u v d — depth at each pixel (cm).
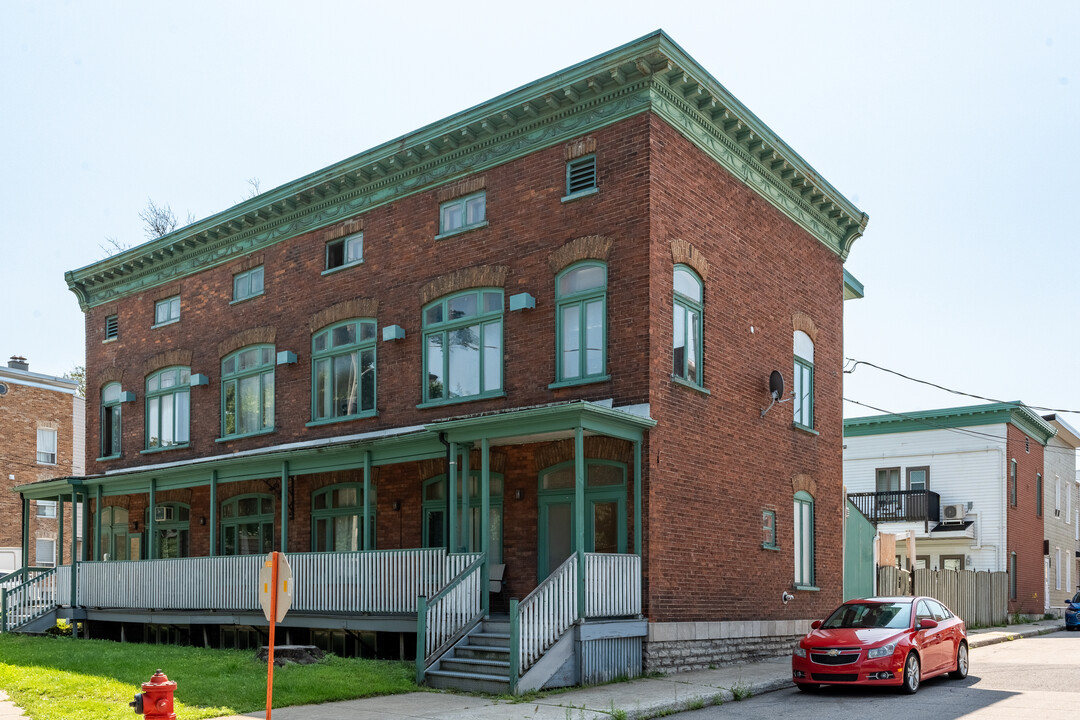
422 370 2038
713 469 1855
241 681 1455
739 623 1888
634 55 1730
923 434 3853
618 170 1773
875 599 1695
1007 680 1698
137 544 2783
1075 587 4809
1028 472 4003
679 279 1812
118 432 2855
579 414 1549
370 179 2191
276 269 2408
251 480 2350
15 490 2783
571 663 1509
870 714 1310
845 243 2500
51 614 2531
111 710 1238
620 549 1709
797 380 2238
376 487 2122
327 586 1875
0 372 4047
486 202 1978
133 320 2833
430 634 1543
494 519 1919
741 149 2030
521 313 1881
